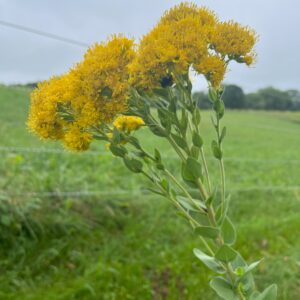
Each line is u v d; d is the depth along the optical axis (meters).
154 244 5.23
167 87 1.71
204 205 1.78
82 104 1.64
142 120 1.87
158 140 10.16
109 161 7.71
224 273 1.79
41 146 8.46
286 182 8.98
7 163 5.94
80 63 1.68
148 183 6.80
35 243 4.75
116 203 5.80
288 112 22.52
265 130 19.36
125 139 1.78
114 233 5.36
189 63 1.64
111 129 1.82
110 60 1.62
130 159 1.75
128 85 1.64
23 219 4.81
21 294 4.13
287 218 6.22
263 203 7.16
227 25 1.71
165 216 5.95
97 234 5.15
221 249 1.70
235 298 1.76
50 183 5.73
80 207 5.48
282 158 12.64
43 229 4.87
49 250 4.64
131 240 5.15
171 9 1.75
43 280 4.39
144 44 1.67
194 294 4.16
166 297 4.16
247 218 6.49
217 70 1.64
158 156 1.79
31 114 1.81
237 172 9.31
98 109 1.63
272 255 5.03
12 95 13.20
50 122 1.73
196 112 1.73
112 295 4.14
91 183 6.57
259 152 13.47
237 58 1.74
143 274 4.51
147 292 4.21
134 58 1.66
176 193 1.87
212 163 9.65
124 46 1.66
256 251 5.07
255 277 4.29
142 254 4.96
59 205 5.37
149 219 5.72
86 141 1.72
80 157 7.62
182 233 5.49
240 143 15.31
